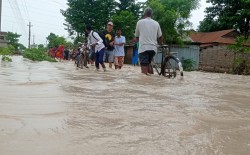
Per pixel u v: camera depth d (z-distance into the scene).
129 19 38.72
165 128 2.45
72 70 9.22
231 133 2.39
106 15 43.53
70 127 2.32
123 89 4.61
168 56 7.91
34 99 3.39
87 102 3.37
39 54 19.03
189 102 3.75
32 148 1.83
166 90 4.79
